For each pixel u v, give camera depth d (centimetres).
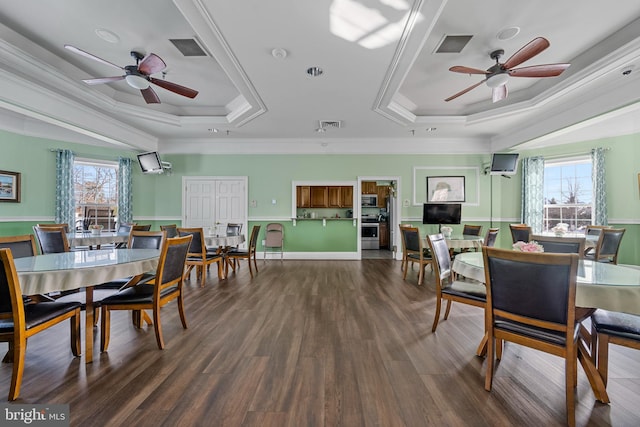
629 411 152
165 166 620
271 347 224
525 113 447
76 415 148
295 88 368
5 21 269
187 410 152
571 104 407
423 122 505
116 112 449
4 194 471
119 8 254
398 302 338
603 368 167
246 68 316
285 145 644
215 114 518
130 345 228
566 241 250
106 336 220
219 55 291
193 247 417
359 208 647
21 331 163
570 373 142
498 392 169
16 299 161
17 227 488
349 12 230
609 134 517
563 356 144
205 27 248
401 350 220
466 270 210
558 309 144
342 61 302
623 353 215
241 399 162
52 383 176
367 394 167
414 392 169
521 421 145
